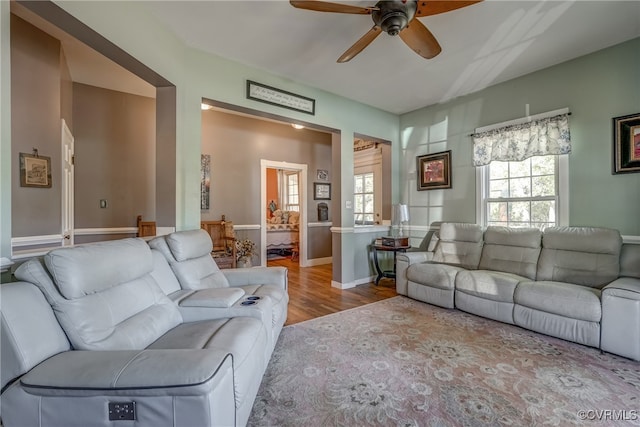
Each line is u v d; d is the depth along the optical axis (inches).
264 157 213.3
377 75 133.9
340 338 98.4
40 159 95.8
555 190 125.3
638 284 87.0
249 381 55.4
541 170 130.2
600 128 112.9
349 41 106.9
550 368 79.3
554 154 122.3
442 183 164.2
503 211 142.2
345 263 164.4
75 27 70.1
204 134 188.4
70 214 126.1
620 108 108.6
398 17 74.9
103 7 73.7
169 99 102.3
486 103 146.7
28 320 43.3
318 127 153.7
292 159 226.4
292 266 231.0
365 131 170.9
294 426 58.4
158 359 42.3
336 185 165.8
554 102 124.2
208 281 93.0
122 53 81.4
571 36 103.4
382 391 69.6
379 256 186.2
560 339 96.2
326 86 146.1
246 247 186.7
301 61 121.0
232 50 112.2
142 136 156.7
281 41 106.7
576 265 107.6
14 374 40.8
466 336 99.6
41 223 96.7
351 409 63.4
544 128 125.0
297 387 71.2
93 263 52.8
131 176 153.0
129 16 81.9
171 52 99.7
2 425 39.9
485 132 144.6
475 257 137.9
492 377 75.2
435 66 125.6
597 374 76.2
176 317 70.5
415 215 179.0
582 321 90.4
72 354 44.4
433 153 169.8
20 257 60.4
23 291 45.2
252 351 59.3
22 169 90.1
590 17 92.9
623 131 107.4
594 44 108.9
